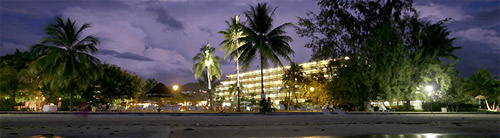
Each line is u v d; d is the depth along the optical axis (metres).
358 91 26.95
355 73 25.98
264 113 22.98
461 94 33.81
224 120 15.03
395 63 26.53
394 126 11.43
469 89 46.53
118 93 28.91
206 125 11.41
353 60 26.42
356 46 26.66
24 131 8.45
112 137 7.19
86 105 19.17
